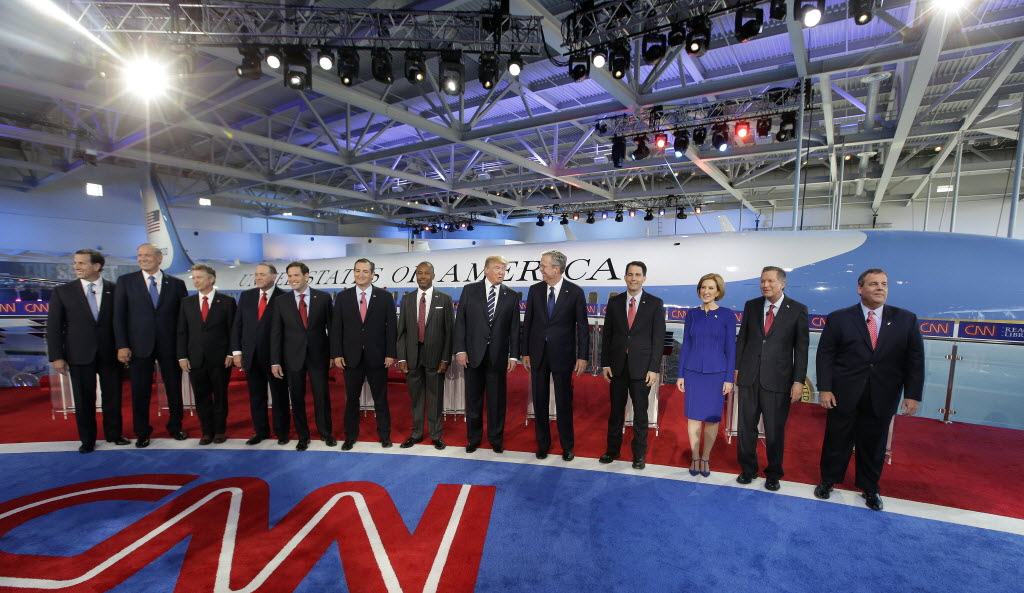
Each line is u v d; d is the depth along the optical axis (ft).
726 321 12.83
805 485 12.96
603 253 25.91
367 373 15.44
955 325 17.84
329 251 92.84
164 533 10.62
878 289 11.06
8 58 30.35
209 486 12.89
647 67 32.65
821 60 26.16
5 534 10.66
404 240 100.01
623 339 13.69
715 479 13.32
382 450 15.47
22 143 58.49
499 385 14.96
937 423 17.92
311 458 14.80
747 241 23.06
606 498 12.18
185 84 35.24
